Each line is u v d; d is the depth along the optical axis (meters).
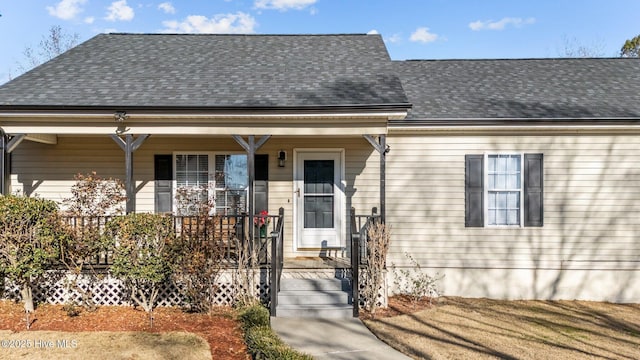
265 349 4.88
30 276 6.43
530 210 8.76
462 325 6.74
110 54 10.05
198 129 7.56
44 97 7.57
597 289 8.77
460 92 9.82
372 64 9.52
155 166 9.08
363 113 7.33
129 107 7.20
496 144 8.77
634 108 8.77
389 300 8.19
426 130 8.75
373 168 9.07
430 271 8.88
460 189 8.84
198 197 8.98
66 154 9.01
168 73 8.97
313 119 7.54
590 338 6.34
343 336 5.92
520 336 6.28
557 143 8.74
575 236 8.77
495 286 8.83
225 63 9.66
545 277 8.80
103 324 6.20
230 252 7.87
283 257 8.55
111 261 7.48
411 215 8.90
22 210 6.16
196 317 6.59
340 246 9.09
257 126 7.59
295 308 6.80
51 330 5.89
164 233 6.48
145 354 5.05
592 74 10.67
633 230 8.73
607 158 8.73
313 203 9.16
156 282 6.70
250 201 7.40
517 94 9.63
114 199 7.32
